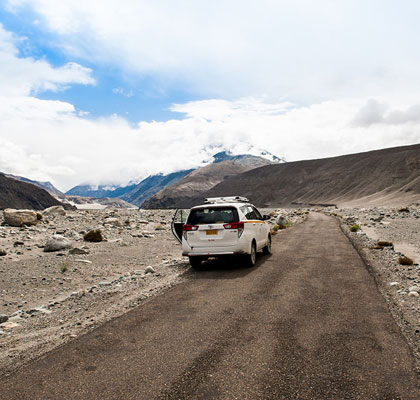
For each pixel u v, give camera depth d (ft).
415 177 564.71
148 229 78.69
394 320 17.11
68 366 13.53
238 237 32.45
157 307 20.90
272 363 13.02
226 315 18.76
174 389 11.46
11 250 48.34
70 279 34.06
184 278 29.60
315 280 26.13
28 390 11.84
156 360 13.67
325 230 73.10
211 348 14.57
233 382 11.75
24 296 28.94
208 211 33.60
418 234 58.85
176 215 42.47
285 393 10.97
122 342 15.67
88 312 21.68
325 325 16.71
